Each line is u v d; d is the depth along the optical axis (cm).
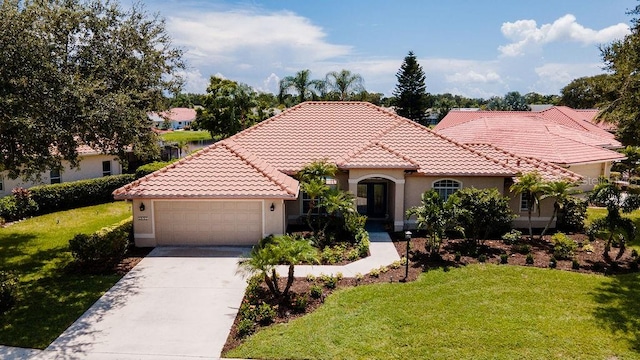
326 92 5219
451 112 5028
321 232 1809
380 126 2383
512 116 3975
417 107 6725
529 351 975
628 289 1327
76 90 1284
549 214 2083
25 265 1567
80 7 1530
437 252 1606
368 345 996
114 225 1856
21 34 1235
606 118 2094
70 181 2781
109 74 1540
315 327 1079
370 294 1278
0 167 1475
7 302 1194
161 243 1783
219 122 5600
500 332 1054
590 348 990
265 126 2366
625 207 1586
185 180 1758
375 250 1722
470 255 1644
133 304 1236
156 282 1396
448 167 2003
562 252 1625
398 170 1962
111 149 1611
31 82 1242
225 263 1571
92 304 1236
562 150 2759
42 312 1182
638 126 1897
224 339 1046
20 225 2152
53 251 1738
